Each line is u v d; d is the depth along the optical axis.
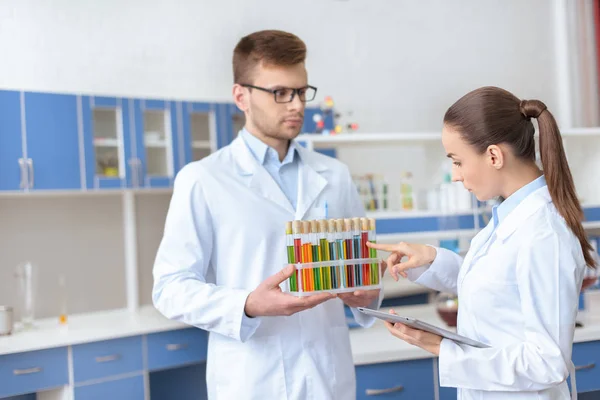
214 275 1.78
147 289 3.61
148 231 3.62
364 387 2.40
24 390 2.53
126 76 3.52
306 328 1.70
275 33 1.71
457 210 3.28
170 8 3.64
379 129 4.11
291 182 1.83
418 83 4.23
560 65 4.60
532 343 1.25
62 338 2.65
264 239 1.70
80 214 3.42
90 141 3.05
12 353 2.51
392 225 3.20
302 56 1.70
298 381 1.67
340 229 1.57
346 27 4.06
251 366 1.66
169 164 3.25
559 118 4.59
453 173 1.41
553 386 1.28
